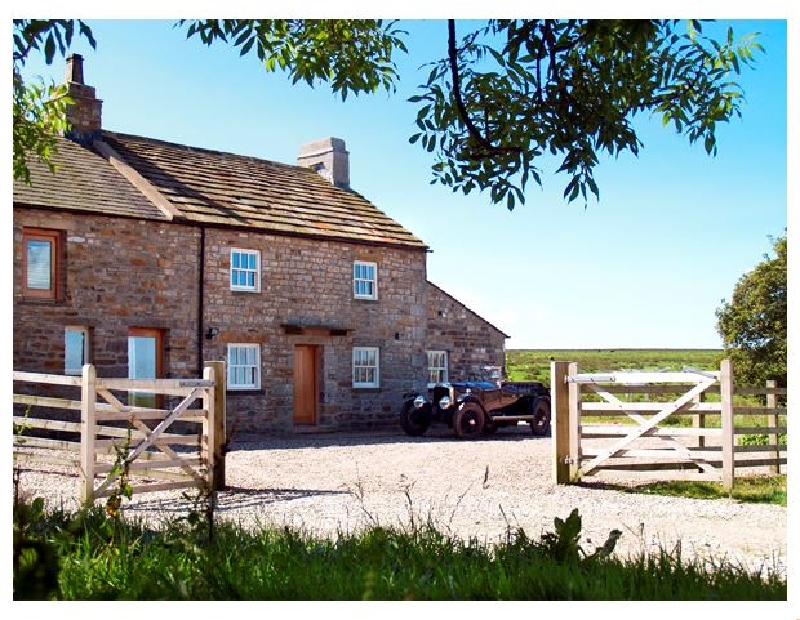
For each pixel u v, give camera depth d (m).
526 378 40.62
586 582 5.28
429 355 26.66
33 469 12.62
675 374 12.31
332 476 13.56
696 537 8.41
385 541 6.43
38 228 18.44
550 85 7.41
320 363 23.47
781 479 13.12
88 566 5.80
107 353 19.17
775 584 5.45
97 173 20.80
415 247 25.78
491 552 6.56
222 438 11.80
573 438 12.74
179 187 22.12
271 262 22.45
